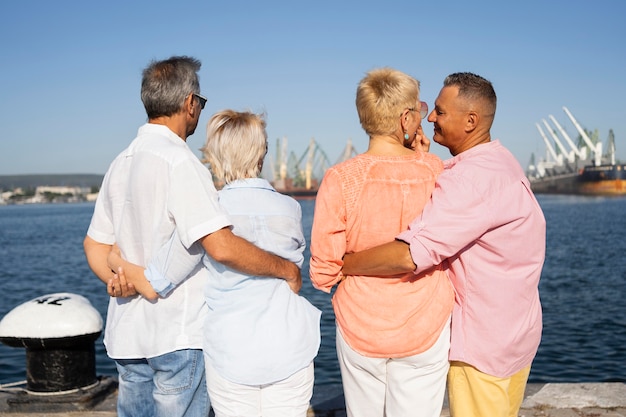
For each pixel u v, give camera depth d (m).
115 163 2.01
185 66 1.96
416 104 1.89
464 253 1.89
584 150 132.00
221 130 1.88
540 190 137.00
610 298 13.25
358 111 1.92
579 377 7.13
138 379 2.03
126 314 1.98
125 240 1.94
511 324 1.90
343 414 3.04
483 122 1.95
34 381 3.15
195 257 1.85
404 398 1.89
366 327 1.86
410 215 1.85
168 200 1.82
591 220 52.25
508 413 2.00
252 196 1.87
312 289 14.66
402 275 1.86
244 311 1.83
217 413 1.87
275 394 1.84
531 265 1.91
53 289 17.23
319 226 1.87
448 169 1.89
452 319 1.95
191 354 1.92
